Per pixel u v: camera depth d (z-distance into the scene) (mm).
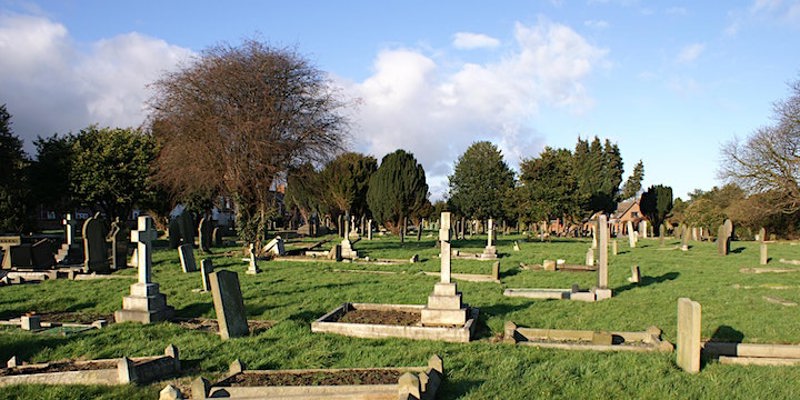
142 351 8445
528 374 6785
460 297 10141
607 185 63812
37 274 17938
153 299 11109
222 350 8461
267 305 12469
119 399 6270
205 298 13422
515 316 11016
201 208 41250
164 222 46156
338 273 18750
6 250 21719
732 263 22734
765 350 7961
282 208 72312
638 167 85625
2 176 35625
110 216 40938
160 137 27453
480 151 56406
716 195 52531
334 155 27562
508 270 19844
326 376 6605
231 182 25266
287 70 25625
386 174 43688
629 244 36250
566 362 7273
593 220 65750
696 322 6820
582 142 65625
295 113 25938
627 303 12547
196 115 24438
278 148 24562
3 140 35531
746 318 10602
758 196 42969
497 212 54375
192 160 24328
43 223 56406
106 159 37688
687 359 6930
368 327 9484
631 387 6242
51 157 38031
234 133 23875
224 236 42844
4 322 10891
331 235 47125
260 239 25188
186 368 7645
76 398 6316
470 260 23359
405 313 11188
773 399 5844
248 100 24781
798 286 15367
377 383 6258
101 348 8711
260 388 6047
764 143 41562
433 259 23391
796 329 9617
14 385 6734
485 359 7602
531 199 42906
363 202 51562
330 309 12023
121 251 20609
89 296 14031
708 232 47375
